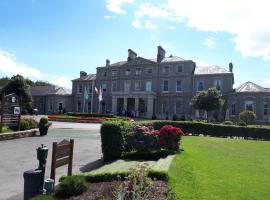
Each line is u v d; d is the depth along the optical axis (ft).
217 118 163.63
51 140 65.36
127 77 202.80
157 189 22.63
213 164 37.27
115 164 36.11
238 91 155.84
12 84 196.75
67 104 230.07
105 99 211.00
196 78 180.45
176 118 166.91
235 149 56.08
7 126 71.82
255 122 147.02
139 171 21.31
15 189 28.07
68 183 22.13
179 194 22.45
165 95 188.55
